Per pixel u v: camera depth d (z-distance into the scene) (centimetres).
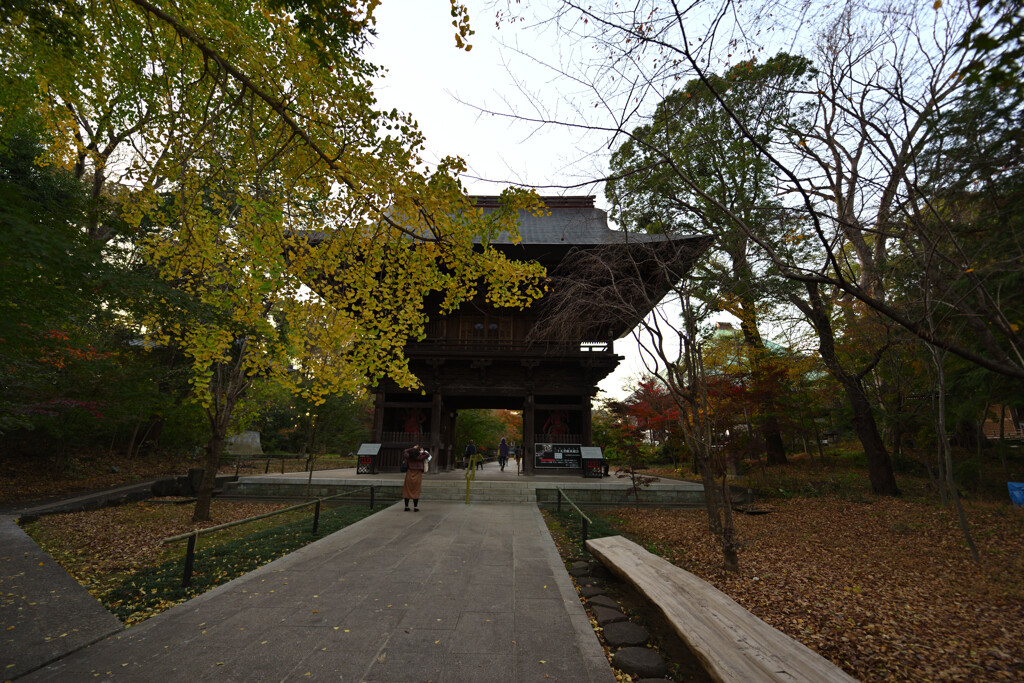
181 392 2084
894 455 1728
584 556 779
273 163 538
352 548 761
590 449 1838
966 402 1250
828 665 309
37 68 557
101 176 1048
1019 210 559
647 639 439
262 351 706
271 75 450
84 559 789
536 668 355
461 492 1470
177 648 382
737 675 294
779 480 1639
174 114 496
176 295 671
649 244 989
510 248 1712
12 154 936
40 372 1330
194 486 1574
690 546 947
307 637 406
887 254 658
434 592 536
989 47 303
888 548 905
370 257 574
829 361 1386
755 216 538
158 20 479
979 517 1070
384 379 1988
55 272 577
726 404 1373
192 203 530
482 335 2014
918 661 455
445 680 334
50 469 1811
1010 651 479
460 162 475
